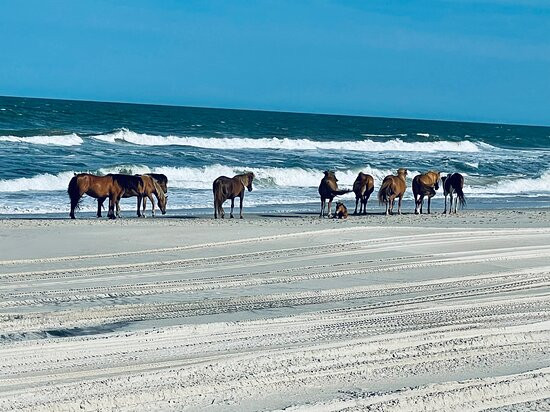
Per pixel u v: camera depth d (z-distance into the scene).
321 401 6.67
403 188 26.22
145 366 7.71
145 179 24.25
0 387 6.91
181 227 18.62
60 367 7.64
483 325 9.72
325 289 12.43
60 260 14.58
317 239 17.28
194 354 8.25
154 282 12.75
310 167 41.94
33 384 7.02
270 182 38.84
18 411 6.21
